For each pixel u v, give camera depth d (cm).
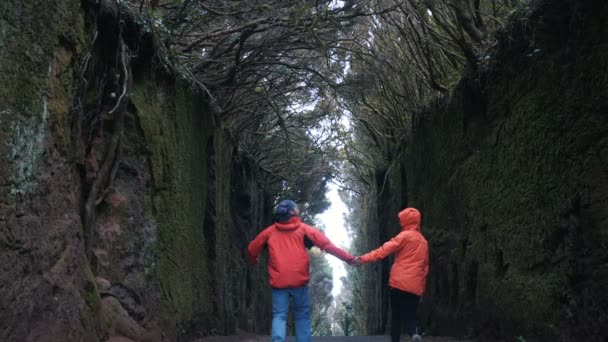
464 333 1074
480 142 1019
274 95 1798
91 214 695
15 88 482
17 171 482
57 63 554
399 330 799
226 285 1515
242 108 1862
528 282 792
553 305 718
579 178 657
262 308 2527
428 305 1354
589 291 636
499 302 899
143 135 845
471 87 1038
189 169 1109
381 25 1498
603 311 609
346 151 2505
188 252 1077
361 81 1583
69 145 589
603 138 614
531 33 791
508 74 878
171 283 946
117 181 790
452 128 1185
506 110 893
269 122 2230
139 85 868
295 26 1267
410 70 1483
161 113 943
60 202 559
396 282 787
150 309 834
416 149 1495
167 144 958
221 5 1277
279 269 667
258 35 1472
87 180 702
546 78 748
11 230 470
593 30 637
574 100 674
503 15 1070
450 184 1188
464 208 1098
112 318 707
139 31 832
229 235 1631
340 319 4575
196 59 1358
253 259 710
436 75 1369
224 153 1560
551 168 729
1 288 452
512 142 861
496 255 924
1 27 466
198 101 1211
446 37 1198
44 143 528
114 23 748
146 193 855
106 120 750
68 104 584
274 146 2578
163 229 916
